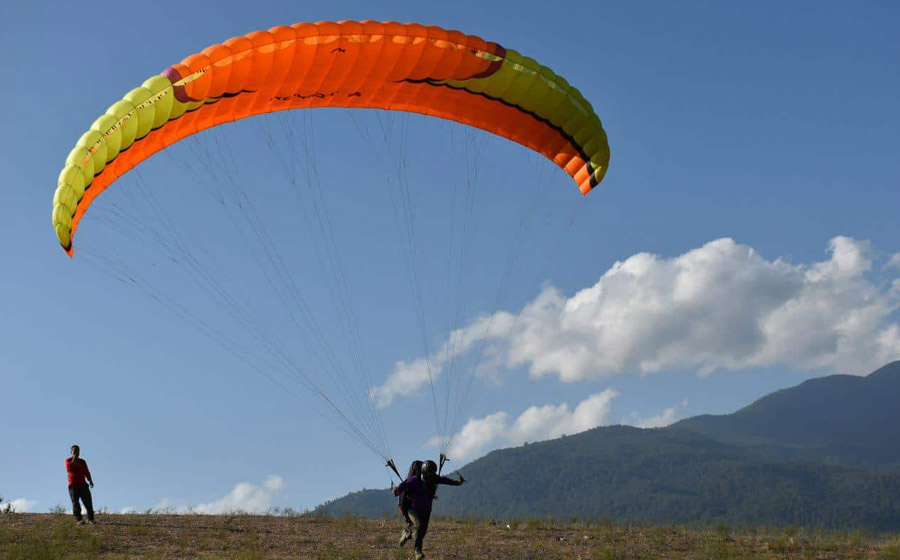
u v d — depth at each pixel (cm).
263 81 2012
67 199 1738
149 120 1866
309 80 2077
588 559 1917
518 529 2361
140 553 1908
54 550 1877
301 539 2114
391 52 2083
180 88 1889
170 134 1997
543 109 2298
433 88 2222
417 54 2108
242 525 2308
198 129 2073
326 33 2019
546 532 2306
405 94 2234
